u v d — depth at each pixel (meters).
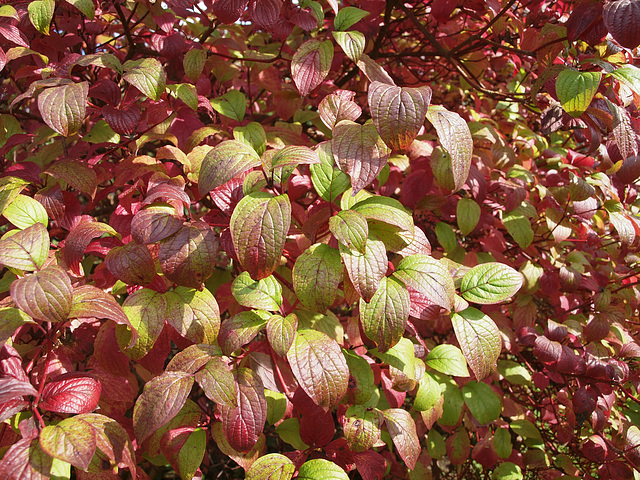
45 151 2.08
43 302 1.06
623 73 1.54
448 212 2.32
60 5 2.23
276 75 2.37
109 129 1.86
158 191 1.32
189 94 1.82
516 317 2.39
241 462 1.42
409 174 2.33
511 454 2.38
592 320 2.21
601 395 2.05
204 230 1.32
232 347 1.29
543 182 2.66
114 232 1.40
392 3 2.31
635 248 2.60
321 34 2.71
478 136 2.33
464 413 2.37
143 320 1.30
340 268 1.29
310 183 1.81
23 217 1.36
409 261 1.40
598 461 2.18
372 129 1.39
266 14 1.78
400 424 1.54
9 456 0.96
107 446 1.07
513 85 2.91
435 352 1.79
